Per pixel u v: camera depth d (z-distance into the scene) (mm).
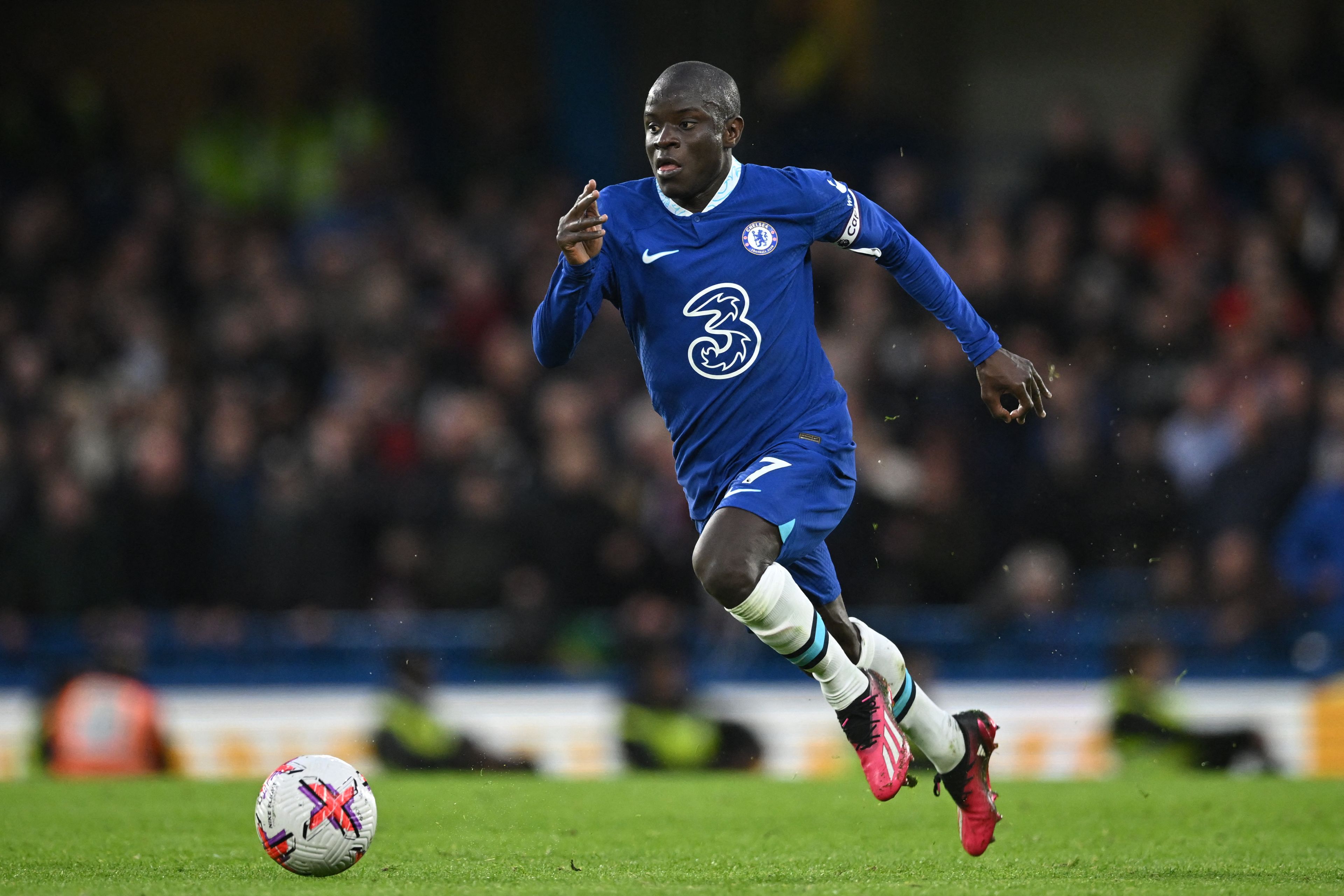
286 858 14594
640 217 15523
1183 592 34688
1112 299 41688
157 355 44906
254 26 57375
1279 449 36594
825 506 15477
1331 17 49781
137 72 57812
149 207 49625
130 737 32094
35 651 34438
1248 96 47281
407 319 44625
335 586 36812
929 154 50812
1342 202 44281
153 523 37656
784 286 15555
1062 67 53312
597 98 52562
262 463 40688
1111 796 22641
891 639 33062
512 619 33250
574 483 36406
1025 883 14469
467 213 50781
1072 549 36375
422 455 40906
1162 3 52875
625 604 36031
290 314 44906
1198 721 30953
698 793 23203
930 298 16516
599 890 13766
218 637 35594
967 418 38594
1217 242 43844
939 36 53188
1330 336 42562
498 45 56125
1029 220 43344
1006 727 31484
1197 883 14523
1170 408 39562
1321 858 16688
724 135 15383
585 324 15273
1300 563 35125
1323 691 30875
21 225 48625
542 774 31297
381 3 55156
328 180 51219
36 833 18562
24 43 57562
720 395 15469
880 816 20672
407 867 15664
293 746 32531
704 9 52125
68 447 41594
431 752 32156
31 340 45094
